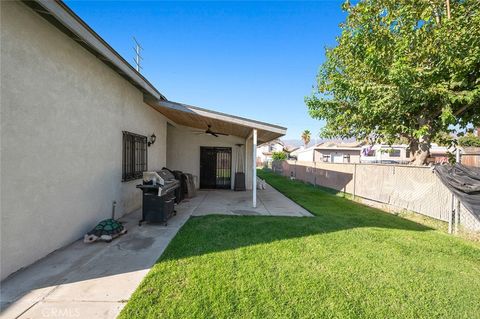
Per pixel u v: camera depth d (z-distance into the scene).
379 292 3.00
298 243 4.61
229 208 7.89
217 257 3.88
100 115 5.43
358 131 8.53
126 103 6.71
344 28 7.37
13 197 3.23
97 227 4.71
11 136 3.19
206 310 2.55
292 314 2.54
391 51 6.14
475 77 5.39
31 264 3.54
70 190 4.44
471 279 3.40
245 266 3.58
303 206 8.45
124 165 6.63
